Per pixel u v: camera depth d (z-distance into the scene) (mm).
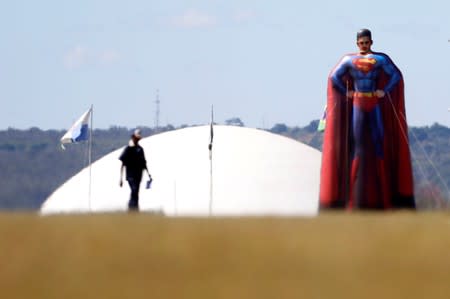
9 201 91000
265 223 67562
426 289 51375
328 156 136875
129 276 52281
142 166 110875
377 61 137625
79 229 63125
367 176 135625
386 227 66625
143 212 96812
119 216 78500
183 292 49969
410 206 135250
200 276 52438
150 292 49906
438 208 121250
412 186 135875
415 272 53938
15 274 52688
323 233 62719
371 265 55000
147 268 53812
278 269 53938
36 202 96438
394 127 136875
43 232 62000
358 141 136000
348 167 136500
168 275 52562
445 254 57750
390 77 137250
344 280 52281
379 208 135000
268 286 51062
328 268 54406
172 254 56406
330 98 137875
